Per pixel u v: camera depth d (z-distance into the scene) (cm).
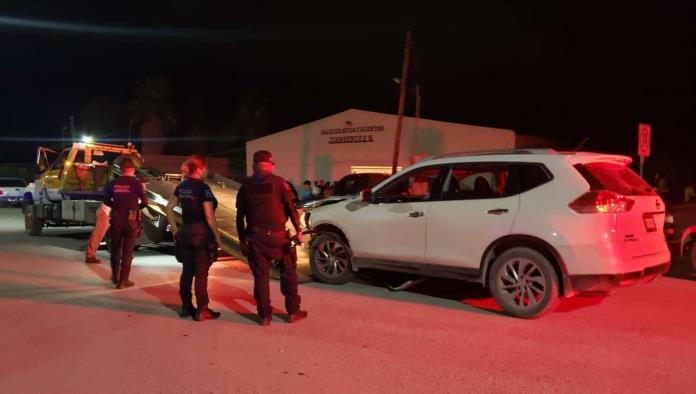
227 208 1179
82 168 1466
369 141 2905
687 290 855
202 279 662
